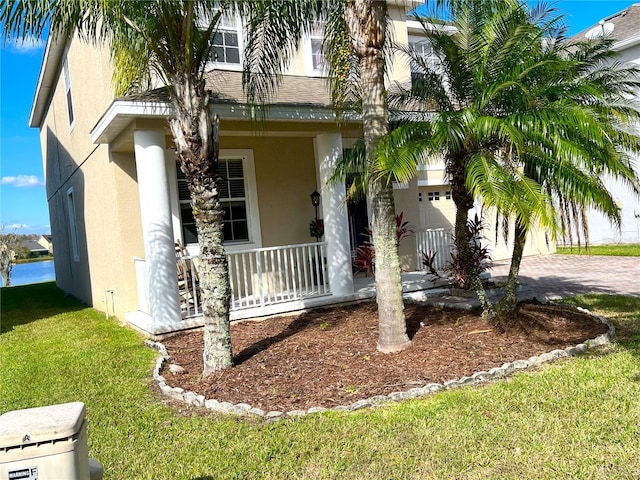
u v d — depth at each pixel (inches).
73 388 214.2
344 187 346.0
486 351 221.5
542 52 249.8
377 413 165.2
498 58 241.6
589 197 209.3
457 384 185.6
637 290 361.7
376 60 220.8
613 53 269.9
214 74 366.0
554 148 206.2
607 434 137.5
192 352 256.4
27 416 78.5
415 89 276.1
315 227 409.1
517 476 121.0
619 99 258.7
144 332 310.3
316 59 422.9
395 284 227.6
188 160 211.5
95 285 465.4
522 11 236.8
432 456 133.4
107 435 162.4
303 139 414.0
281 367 217.3
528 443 136.2
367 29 217.2
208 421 169.0
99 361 255.4
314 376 203.6
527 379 185.3
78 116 458.0
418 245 451.2
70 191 552.1
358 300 351.9
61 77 535.2
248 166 389.1
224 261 220.5
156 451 149.0
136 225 356.8
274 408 175.5
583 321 264.2
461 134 201.9
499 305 266.8
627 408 152.8
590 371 188.1
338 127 331.6
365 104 223.1
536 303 321.4
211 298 217.5
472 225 401.1
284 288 402.6
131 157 355.3
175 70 209.5
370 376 198.7
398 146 202.4
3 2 196.7
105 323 374.3
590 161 203.5
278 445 146.4
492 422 150.6
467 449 135.8
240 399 185.5
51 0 201.6
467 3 239.8
